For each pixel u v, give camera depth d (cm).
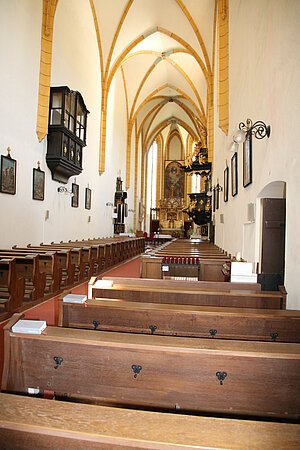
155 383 212
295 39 357
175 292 417
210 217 1811
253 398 205
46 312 593
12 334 225
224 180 1054
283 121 401
